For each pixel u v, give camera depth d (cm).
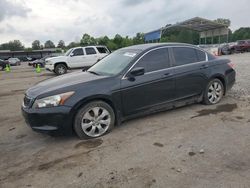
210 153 378
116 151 401
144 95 500
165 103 533
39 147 438
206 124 493
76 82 462
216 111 567
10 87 1200
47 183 327
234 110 568
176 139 432
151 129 482
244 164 343
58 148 427
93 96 446
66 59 1717
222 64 626
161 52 535
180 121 516
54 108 425
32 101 438
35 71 2431
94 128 456
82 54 1755
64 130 438
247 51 3472
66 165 369
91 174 340
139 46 564
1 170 366
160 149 399
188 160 361
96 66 574
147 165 353
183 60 562
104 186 312
